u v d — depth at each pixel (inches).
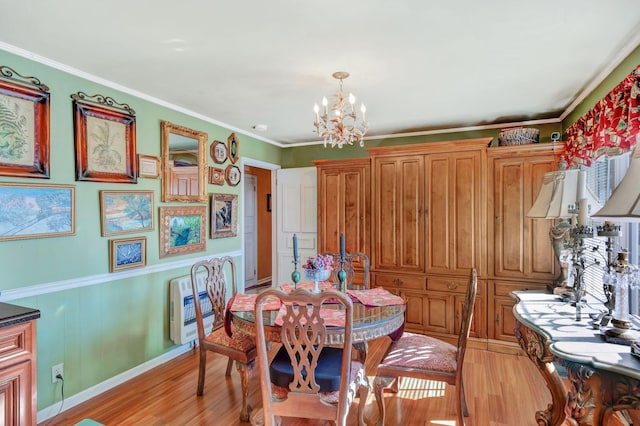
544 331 66.5
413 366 83.0
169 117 127.5
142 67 93.8
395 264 153.2
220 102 125.0
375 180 156.9
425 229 147.7
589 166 104.4
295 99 121.3
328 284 113.0
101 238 103.8
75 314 97.1
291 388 68.1
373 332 77.8
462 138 164.7
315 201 190.7
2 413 61.4
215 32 75.1
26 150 85.4
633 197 51.8
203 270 140.4
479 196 139.1
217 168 152.6
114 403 97.3
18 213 84.2
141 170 115.6
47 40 78.8
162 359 123.3
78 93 97.0
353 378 74.9
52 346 91.6
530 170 132.3
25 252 86.2
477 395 101.0
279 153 204.4
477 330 139.1
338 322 76.8
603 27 72.9
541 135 148.3
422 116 143.3
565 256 87.4
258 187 252.1
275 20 70.2
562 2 64.0
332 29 73.9
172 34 76.3
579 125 111.2
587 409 55.3
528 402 97.1
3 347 61.9
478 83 105.9
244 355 90.1
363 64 91.7
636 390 51.3
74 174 96.3
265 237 258.5
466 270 141.0
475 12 67.3
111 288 106.8
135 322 114.2
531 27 72.9
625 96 76.4
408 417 90.7
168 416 90.9
